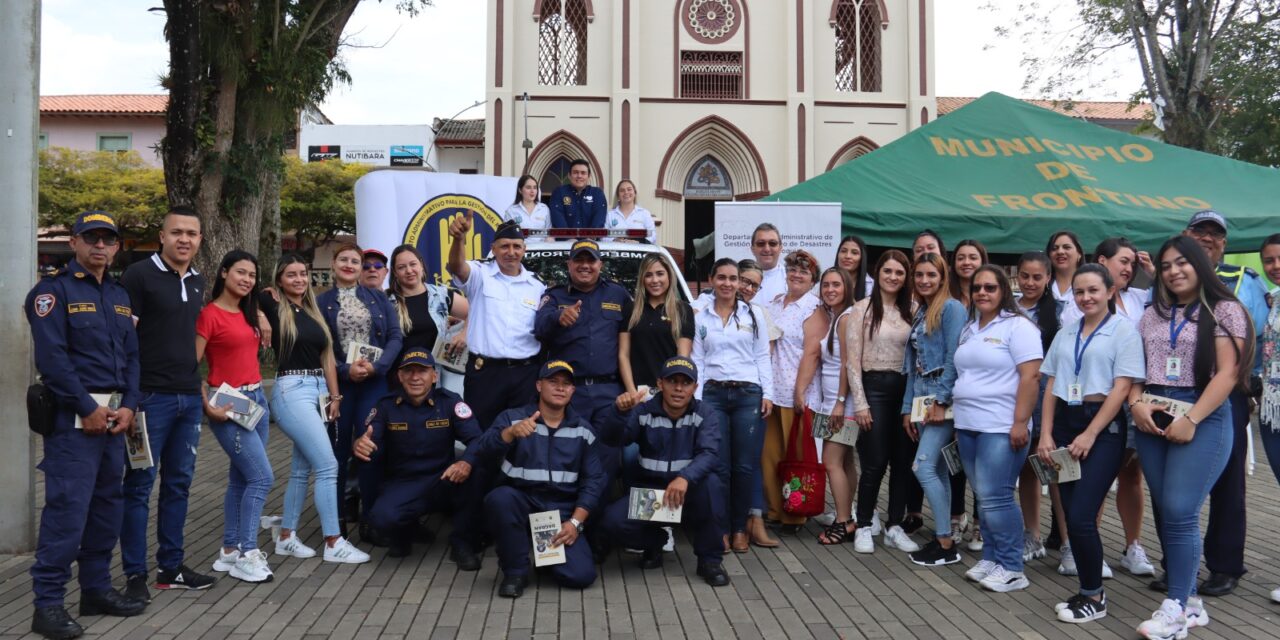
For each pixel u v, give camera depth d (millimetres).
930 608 5242
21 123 6250
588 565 5637
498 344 6438
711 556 5758
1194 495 4750
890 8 25969
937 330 6141
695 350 6594
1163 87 20422
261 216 15047
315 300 6324
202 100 13945
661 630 4879
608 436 5910
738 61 25766
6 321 6250
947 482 6262
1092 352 5035
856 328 6590
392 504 6211
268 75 14555
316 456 6148
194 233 5301
